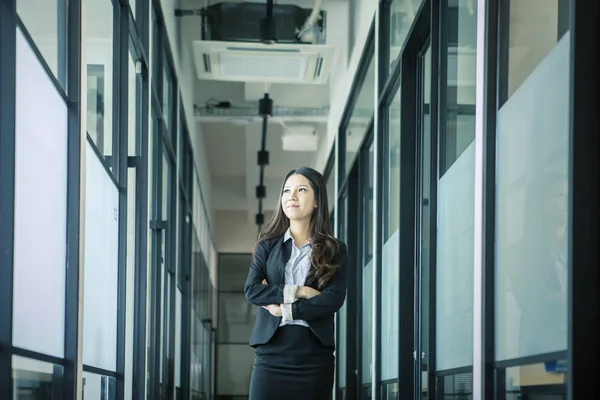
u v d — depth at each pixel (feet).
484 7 10.34
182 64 31.91
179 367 33.83
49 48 10.26
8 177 8.43
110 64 15.56
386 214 19.63
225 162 55.67
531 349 8.59
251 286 11.14
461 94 12.10
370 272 23.25
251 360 66.74
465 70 11.87
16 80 8.60
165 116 25.72
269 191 57.82
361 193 25.55
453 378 12.14
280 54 31.19
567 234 7.63
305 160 52.06
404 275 16.58
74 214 11.21
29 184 9.23
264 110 38.40
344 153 30.76
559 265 7.84
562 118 7.87
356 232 27.48
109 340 15.60
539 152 8.48
